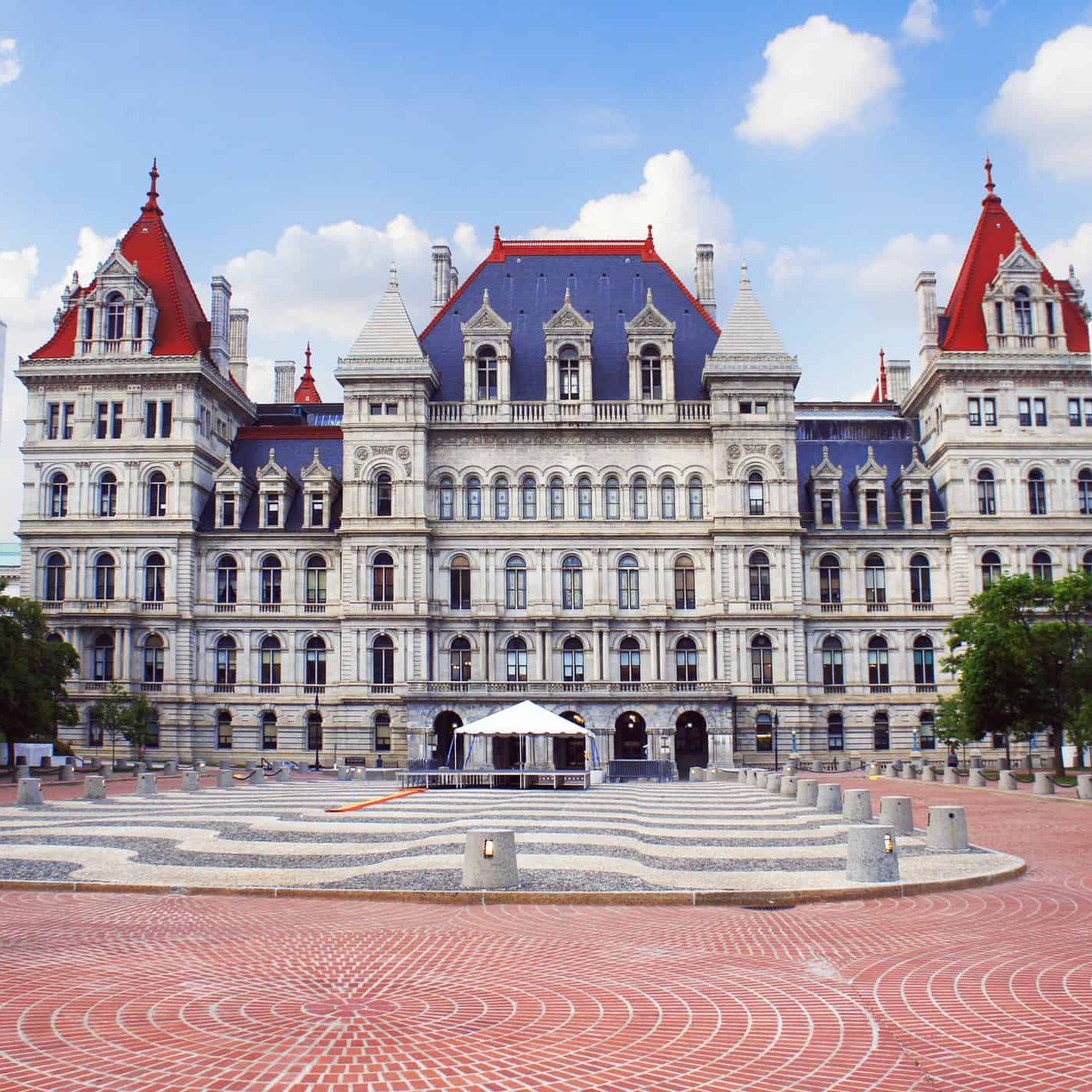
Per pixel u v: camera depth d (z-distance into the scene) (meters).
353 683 96.06
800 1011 16.08
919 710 98.12
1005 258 104.75
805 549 100.06
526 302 108.00
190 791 63.72
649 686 92.75
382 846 34.59
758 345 99.69
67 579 98.75
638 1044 14.46
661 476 100.25
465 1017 15.66
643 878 27.67
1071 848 34.91
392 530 97.12
